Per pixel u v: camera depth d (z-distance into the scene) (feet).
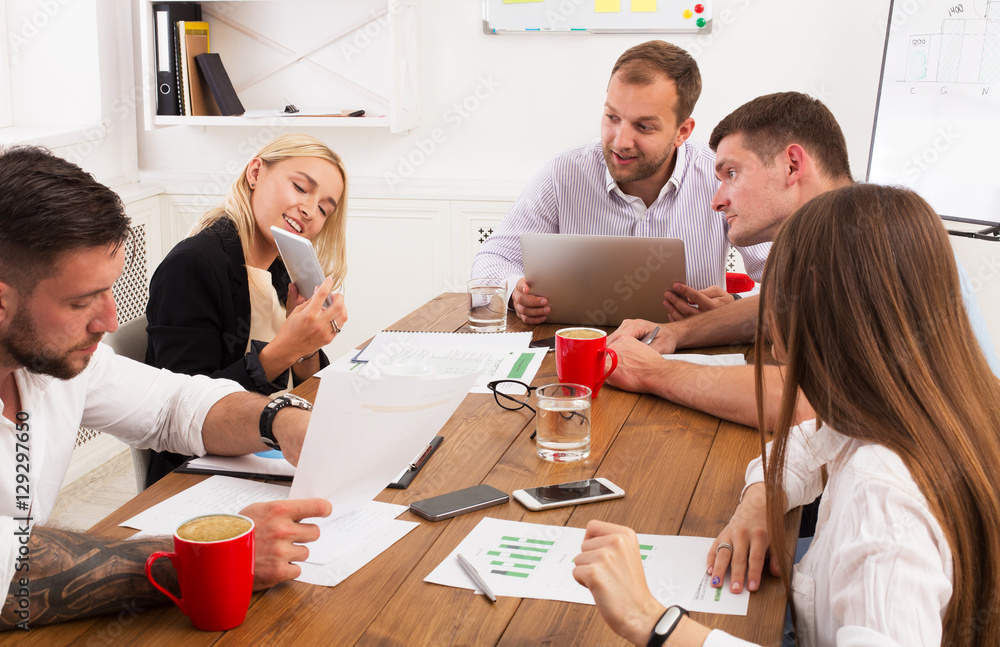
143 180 10.98
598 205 7.76
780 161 5.58
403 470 3.90
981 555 2.74
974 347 2.93
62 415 4.02
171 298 5.58
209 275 5.64
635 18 9.70
